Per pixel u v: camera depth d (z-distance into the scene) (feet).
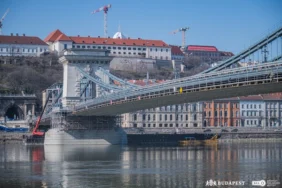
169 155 621.72
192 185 402.93
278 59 520.83
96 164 531.91
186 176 442.09
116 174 460.14
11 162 556.51
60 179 438.81
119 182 420.77
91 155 630.33
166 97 622.13
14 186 410.93
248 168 487.20
